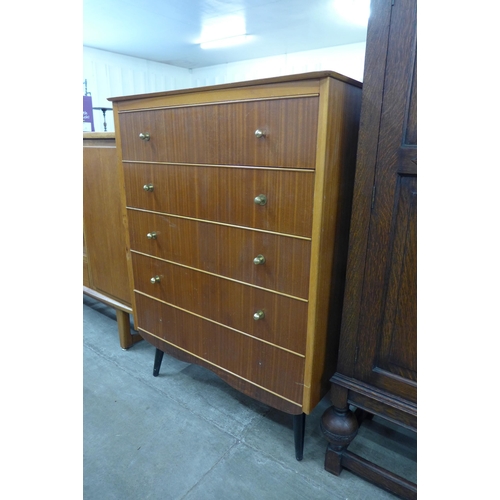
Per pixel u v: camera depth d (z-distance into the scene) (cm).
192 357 135
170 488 107
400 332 92
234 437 126
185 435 127
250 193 100
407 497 100
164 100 113
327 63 438
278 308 104
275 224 97
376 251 91
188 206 117
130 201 138
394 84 80
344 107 88
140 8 291
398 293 91
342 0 277
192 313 129
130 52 449
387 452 120
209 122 104
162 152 120
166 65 525
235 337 118
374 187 88
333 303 105
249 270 107
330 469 112
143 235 137
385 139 84
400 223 87
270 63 484
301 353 102
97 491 106
